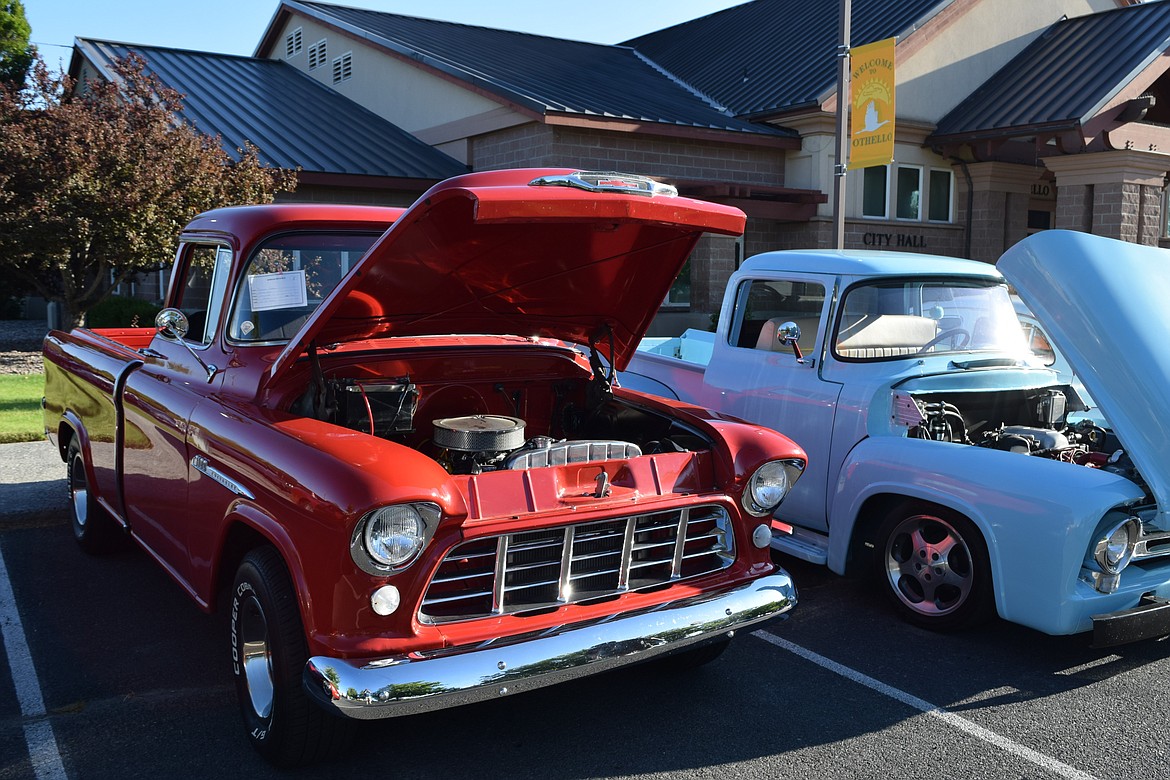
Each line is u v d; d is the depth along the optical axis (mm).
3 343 16578
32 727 3604
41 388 10984
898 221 18109
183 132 13039
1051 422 5578
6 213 12000
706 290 16969
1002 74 18766
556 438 4656
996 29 18625
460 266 3678
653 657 3244
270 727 3219
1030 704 3945
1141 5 18641
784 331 5289
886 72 10227
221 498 3541
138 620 4672
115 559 5621
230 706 3801
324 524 2881
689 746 3557
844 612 5027
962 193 18938
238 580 3389
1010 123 16750
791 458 3664
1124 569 4359
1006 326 5777
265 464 3207
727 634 3438
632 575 3457
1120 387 4207
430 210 3193
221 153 13555
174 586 5156
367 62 19859
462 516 2943
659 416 4105
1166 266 4559
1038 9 19203
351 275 3389
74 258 13758
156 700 3838
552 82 17594
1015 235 18969
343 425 3838
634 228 3701
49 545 5883
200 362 4254
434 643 2941
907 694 4027
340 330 3926
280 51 23906
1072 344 4371
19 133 11906
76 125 12102
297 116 18438
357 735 3594
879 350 5336
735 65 19828
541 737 3619
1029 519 4156
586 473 3361
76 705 3779
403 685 2807
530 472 3227
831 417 5230
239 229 4219
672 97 18344
